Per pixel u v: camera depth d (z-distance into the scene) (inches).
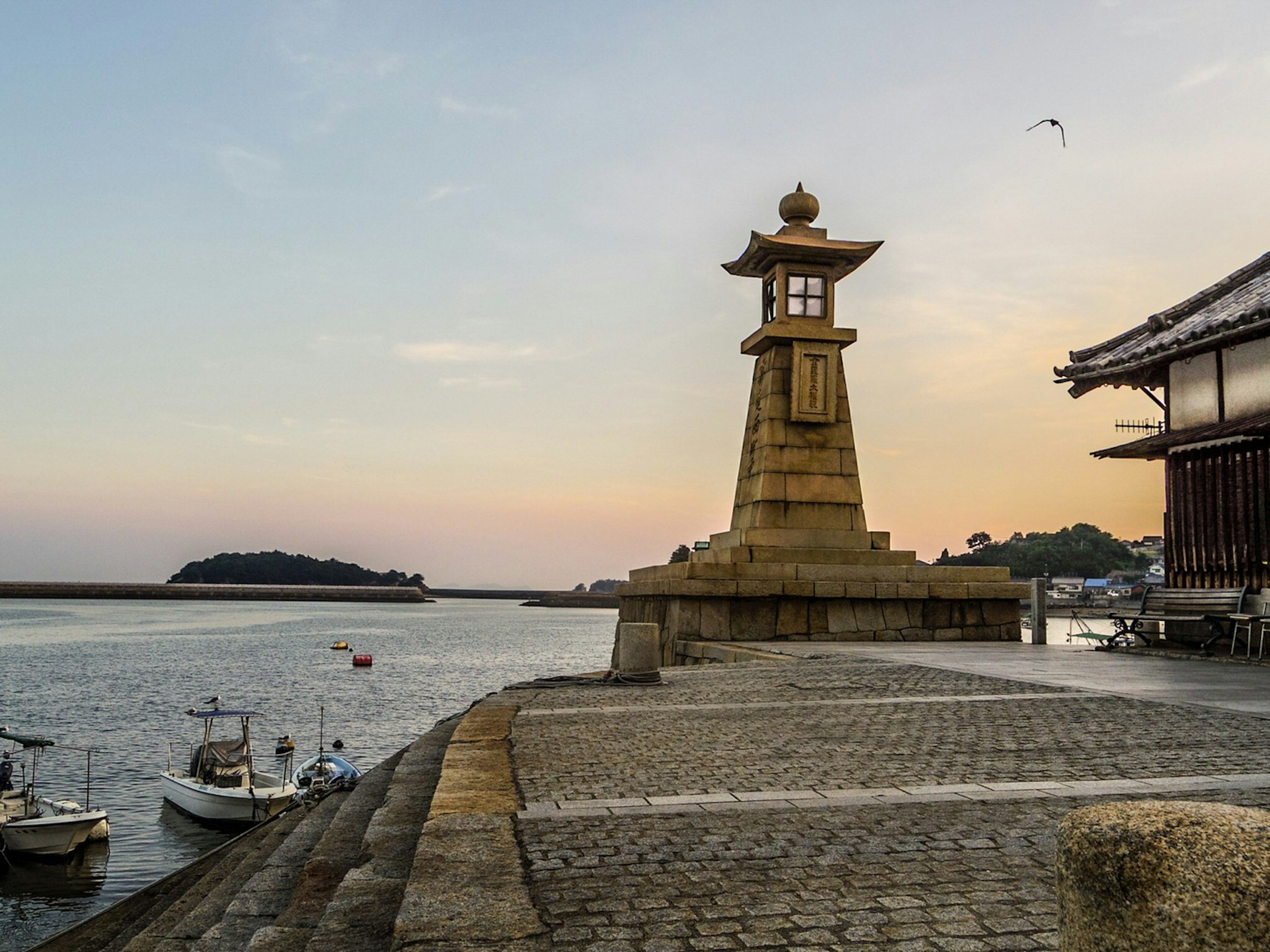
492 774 303.1
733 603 891.4
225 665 3663.9
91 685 2970.0
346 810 340.5
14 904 1163.9
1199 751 339.0
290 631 6151.6
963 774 304.8
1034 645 887.7
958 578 938.1
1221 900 84.4
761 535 943.0
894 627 919.0
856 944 167.8
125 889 1222.3
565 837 232.7
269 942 205.9
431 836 232.5
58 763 1859.0
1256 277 888.3
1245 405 766.5
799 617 901.2
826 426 975.0
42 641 4896.7
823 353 968.3
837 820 248.8
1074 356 935.0
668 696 506.9
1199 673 607.8
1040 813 255.0
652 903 188.1
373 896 214.7
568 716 433.7
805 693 507.2
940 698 484.1
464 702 2684.5
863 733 382.3
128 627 6491.1
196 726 2239.2
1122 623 829.8
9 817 1400.1
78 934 374.6
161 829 1469.0
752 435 1015.6
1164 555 830.5
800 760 329.1
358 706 2583.7
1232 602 721.6
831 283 981.2
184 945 258.8
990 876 203.8
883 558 942.4
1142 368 865.5
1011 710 442.0
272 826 472.7
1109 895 91.4
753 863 213.0
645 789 283.6
